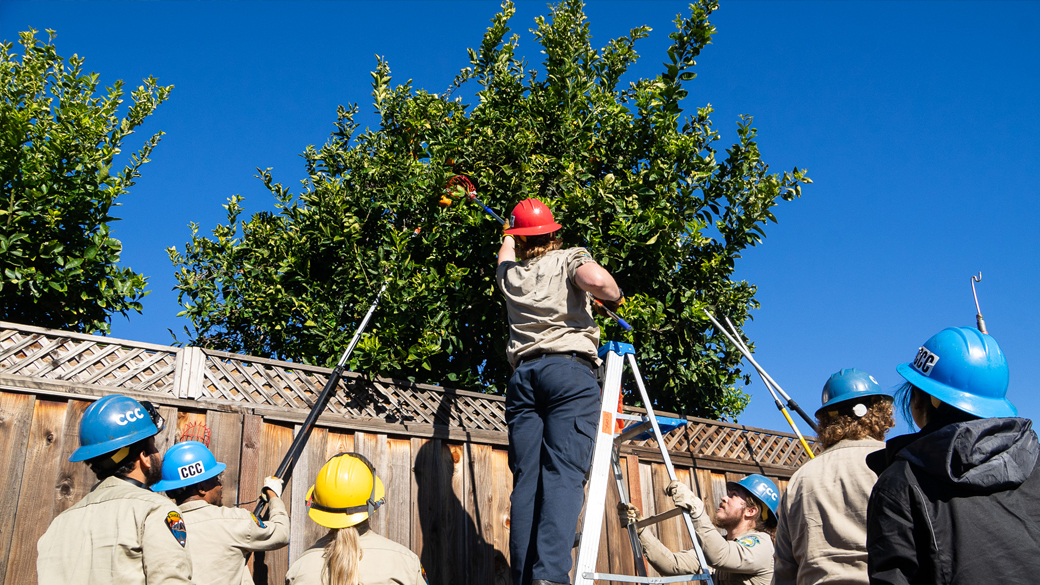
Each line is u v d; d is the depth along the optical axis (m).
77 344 3.93
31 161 4.62
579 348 3.35
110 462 2.60
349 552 3.46
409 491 4.57
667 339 6.54
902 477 1.73
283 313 5.89
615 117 6.52
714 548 3.38
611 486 5.29
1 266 4.50
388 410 4.78
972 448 1.66
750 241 6.40
